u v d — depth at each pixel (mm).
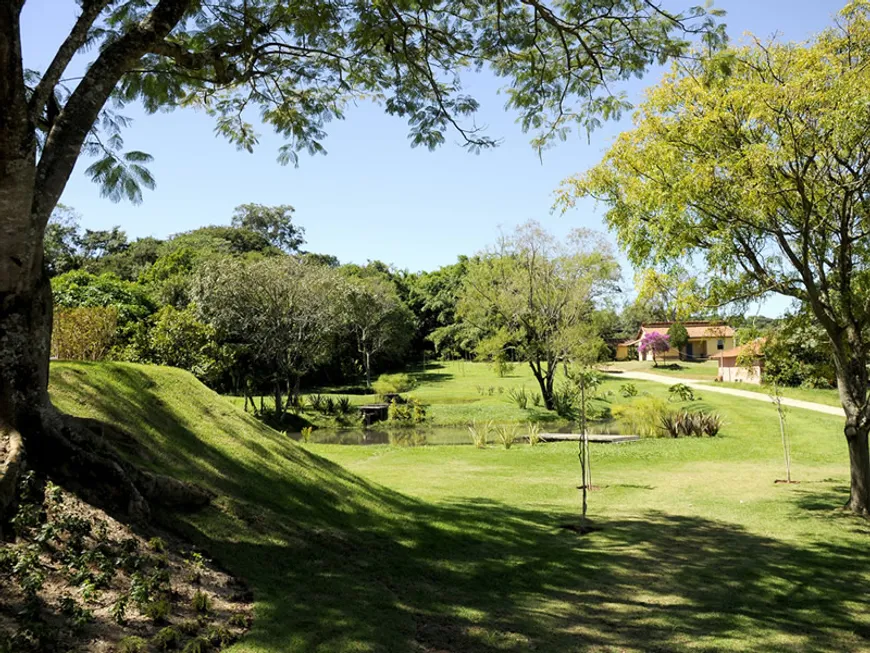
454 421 29797
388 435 26609
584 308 32531
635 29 8039
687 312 10164
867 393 10547
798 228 9680
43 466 5195
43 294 5477
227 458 8188
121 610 4051
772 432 21375
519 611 5738
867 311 9766
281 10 7578
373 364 54781
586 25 8133
